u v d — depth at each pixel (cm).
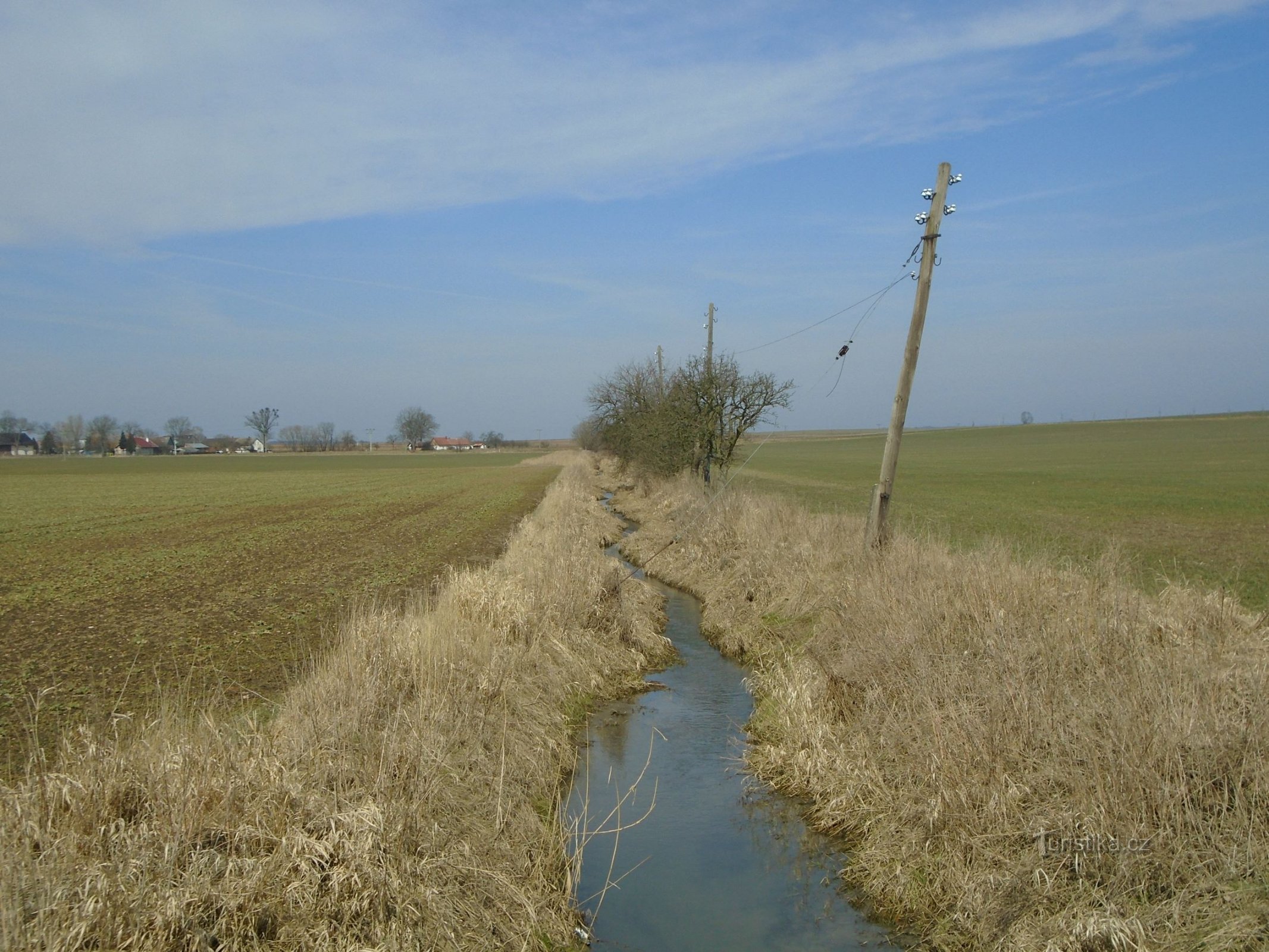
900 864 634
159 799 499
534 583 1288
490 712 842
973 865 589
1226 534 2277
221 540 2578
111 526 3059
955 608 880
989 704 684
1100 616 794
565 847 682
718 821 773
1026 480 4712
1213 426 12238
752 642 1325
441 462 11262
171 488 5625
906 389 1285
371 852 516
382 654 810
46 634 1226
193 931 437
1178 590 980
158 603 1479
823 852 712
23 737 755
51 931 399
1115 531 2344
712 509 2138
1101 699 648
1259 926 446
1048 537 2148
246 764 557
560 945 562
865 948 572
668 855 710
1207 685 619
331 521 3200
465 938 517
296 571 1888
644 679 1224
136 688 930
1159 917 487
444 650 886
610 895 646
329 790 573
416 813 568
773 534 1695
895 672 823
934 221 1230
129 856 455
